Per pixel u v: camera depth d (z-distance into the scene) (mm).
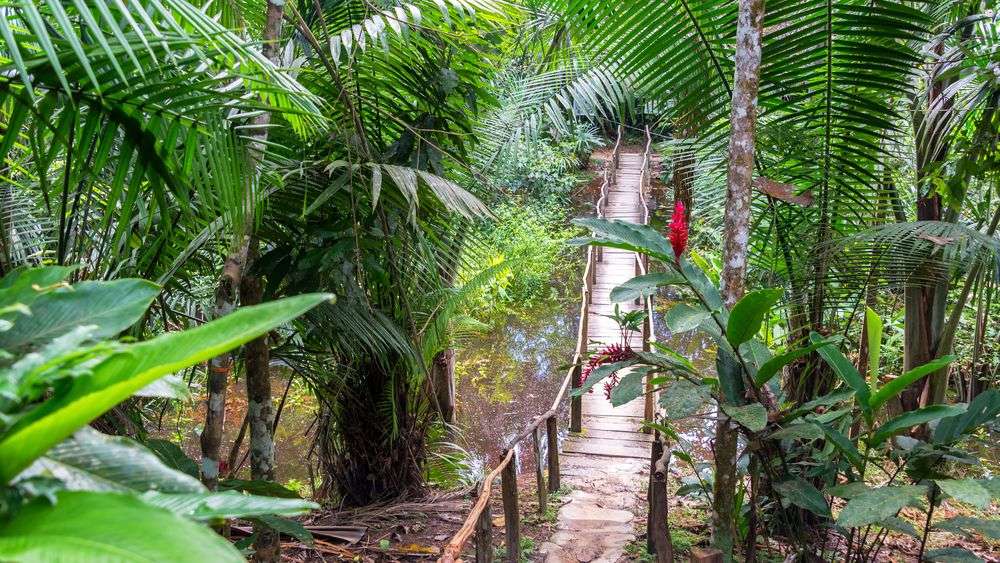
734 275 2922
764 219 3938
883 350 7414
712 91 3766
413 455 4762
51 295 1016
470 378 8867
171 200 2840
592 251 9461
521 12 3805
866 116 3479
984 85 3719
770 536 3650
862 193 3617
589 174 15055
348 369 4133
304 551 3746
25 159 2969
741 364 2629
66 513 674
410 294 4074
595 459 5672
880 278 3629
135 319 1012
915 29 3336
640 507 4723
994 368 6984
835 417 2719
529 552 4027
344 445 4699
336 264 3322
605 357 3047
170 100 1783
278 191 3115
